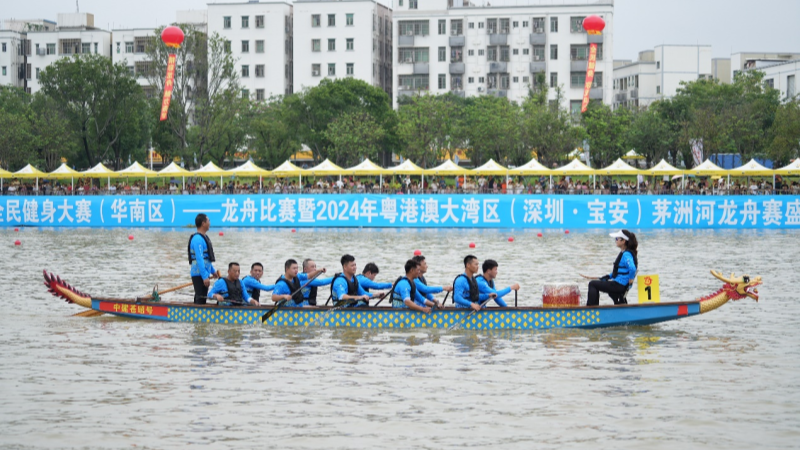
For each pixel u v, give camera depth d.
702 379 13.55
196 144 89.06
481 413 11.70
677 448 10.33
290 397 12.51
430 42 123.25
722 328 17.92
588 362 14.75
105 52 132.25
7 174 63.56
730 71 147.75
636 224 49.28
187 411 11.82
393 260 31.23
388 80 134.50
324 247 37.00
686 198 48.97
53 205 53.03
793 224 48.56
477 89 122.62
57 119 82.06
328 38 124.31
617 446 10.38
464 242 39.69
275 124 91.38
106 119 85.44
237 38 125.69
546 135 81.19
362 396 12.55
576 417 11.52
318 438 10.66
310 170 61.31
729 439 10.64
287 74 127.12
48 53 132.62
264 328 17.80
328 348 15.89
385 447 10.32
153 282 25.50
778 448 10.33
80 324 18.42
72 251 35.59
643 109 102.81
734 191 55.41
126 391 12.88
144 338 16.86
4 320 18.94
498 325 17.58
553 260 31.39
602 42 119.12
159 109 84.94
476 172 60.47
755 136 81.94
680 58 134.25
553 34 120.38
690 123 85.25
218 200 51.81
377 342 16.42
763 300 21.69
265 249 36.06
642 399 12.40
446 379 13.55
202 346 16.11
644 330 17.67
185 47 82.56
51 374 13.95
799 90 103.75
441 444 10.43
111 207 52.50
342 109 94.81
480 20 122.19
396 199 50.88
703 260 31.34
